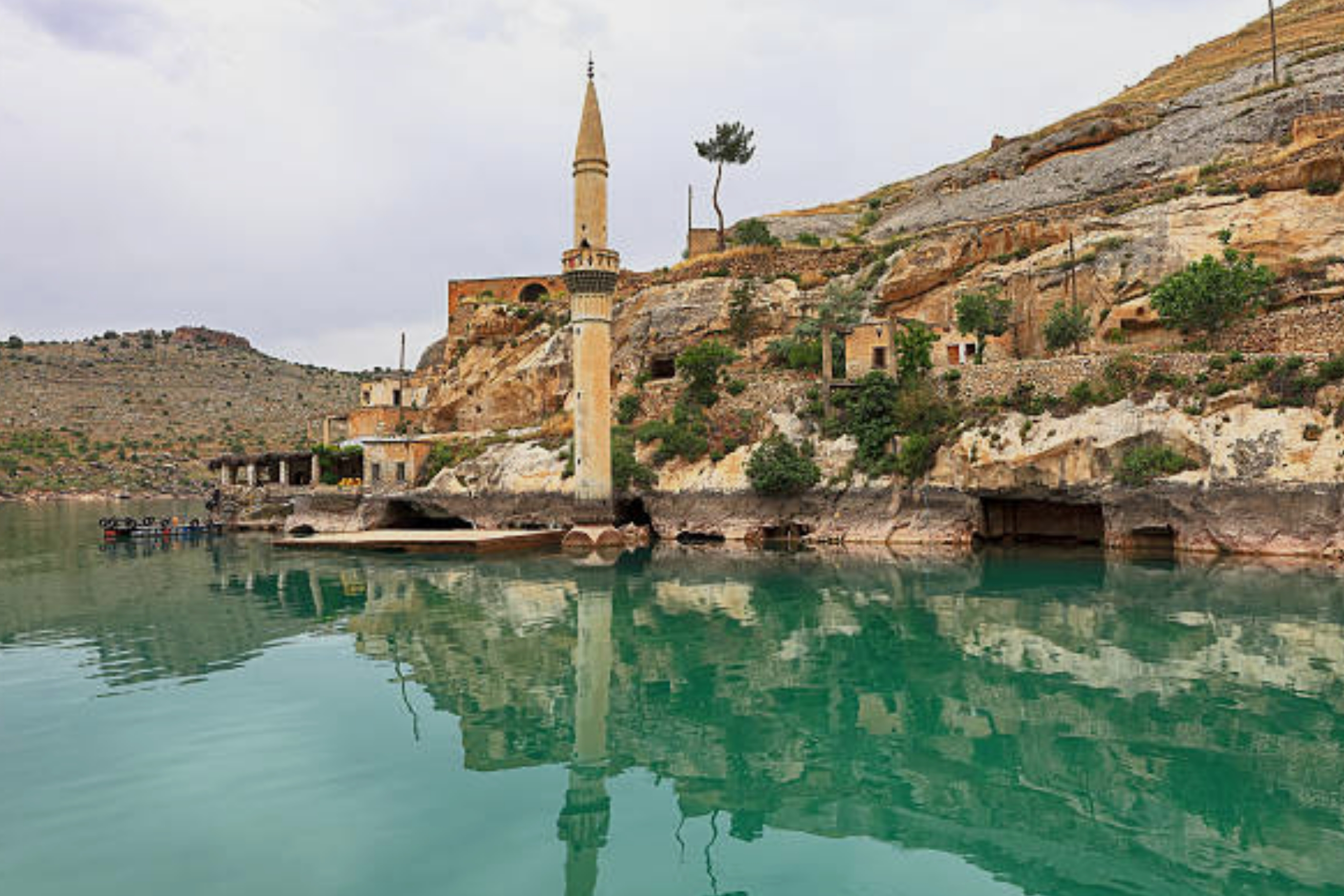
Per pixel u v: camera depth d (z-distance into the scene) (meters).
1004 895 9.27
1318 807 11.39
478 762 13.82
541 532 50.59
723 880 9.73
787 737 14.88
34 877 9.80
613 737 15.03
